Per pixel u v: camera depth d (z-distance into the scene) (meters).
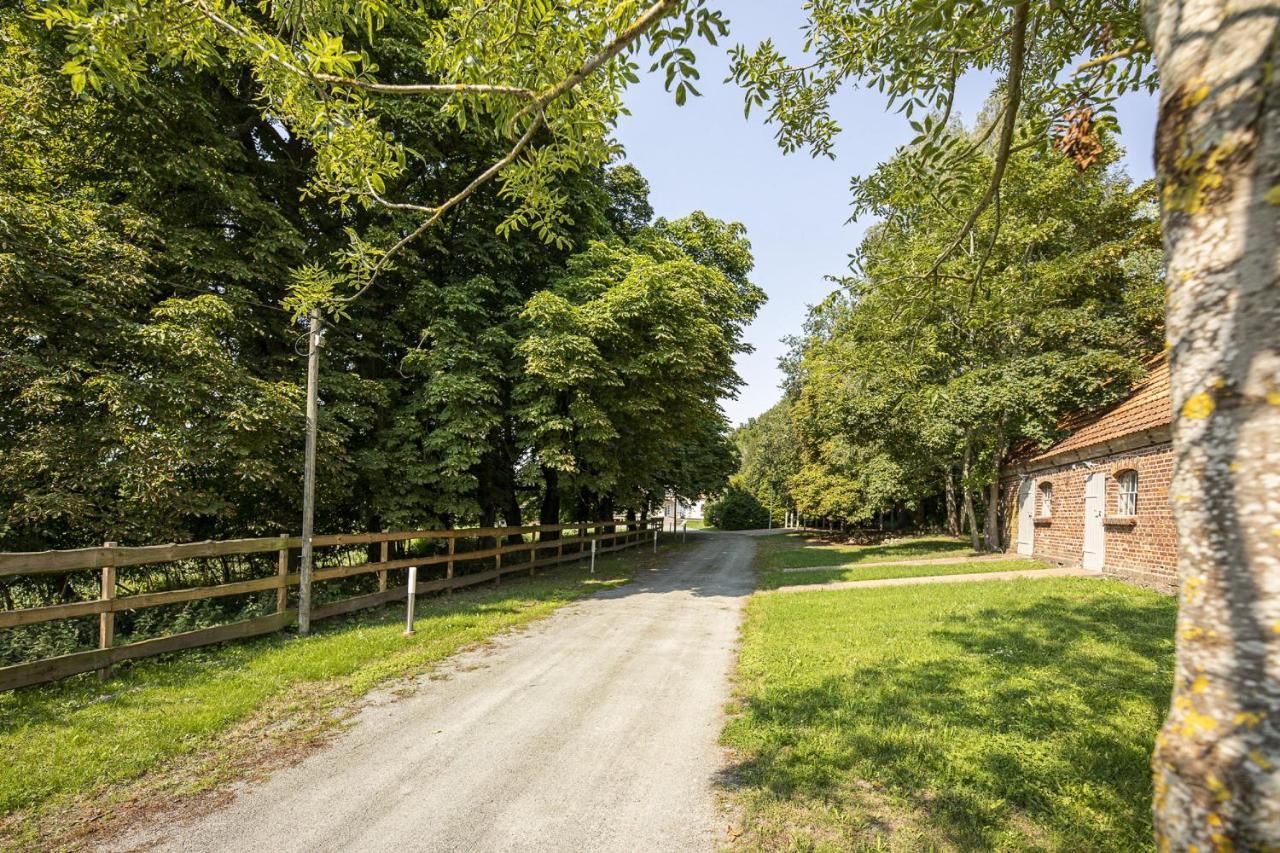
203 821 3.44
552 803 3.61
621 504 18.88
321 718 5.03
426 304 11.72
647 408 12.86
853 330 7.43
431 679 6.12
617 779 3.91
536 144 6.63
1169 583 9.94
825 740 4.30
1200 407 1.11
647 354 12.38
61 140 8.89
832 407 18.98
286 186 11.26
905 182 4.85
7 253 6.67
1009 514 17.95
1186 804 1.05
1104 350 13.52
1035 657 6.14
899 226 5.45
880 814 3.37
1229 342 1.07
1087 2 3.70
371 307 11.59
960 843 3.08
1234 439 1.04
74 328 7.54
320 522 12.20
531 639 7.88
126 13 2.99
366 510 12.02
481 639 7.82
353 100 3.86
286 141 11.76
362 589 10.75
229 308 8.59
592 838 3.24
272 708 5.24
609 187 19.73
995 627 7.54
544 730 4.76
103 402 7.55
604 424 12.13
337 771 4.06
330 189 4.16
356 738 4.62
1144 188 14.49
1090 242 15.09
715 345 14.30
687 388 13.74
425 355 11.31
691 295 12.27
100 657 5.66
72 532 7.94
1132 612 8.21
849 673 5.85
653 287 12.05
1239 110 1.08
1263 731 0.96
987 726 4.44
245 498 10.00
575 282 13.09
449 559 11.40
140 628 7.92
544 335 11.62
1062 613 8.25
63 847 3.19
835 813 3.38
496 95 3.29
